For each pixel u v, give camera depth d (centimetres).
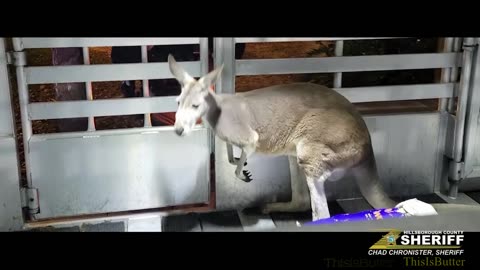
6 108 344
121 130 369
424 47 467
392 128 396
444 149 409
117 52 412
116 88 588
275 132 337
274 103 335
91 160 366
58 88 429
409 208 316
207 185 388
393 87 388
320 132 327
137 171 374
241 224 371
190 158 378
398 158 404
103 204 377
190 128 307
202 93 308
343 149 328
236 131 328
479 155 400
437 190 419
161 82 452
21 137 452
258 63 366
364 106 418
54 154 361
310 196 357
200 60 365
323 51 612
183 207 396
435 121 400
